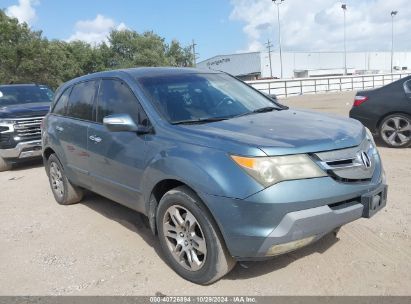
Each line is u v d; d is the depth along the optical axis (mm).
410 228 4715
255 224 3316
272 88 30328
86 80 5676
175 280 3939
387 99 9062
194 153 3670
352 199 3629
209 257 3625
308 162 3393
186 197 3701
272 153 3338
